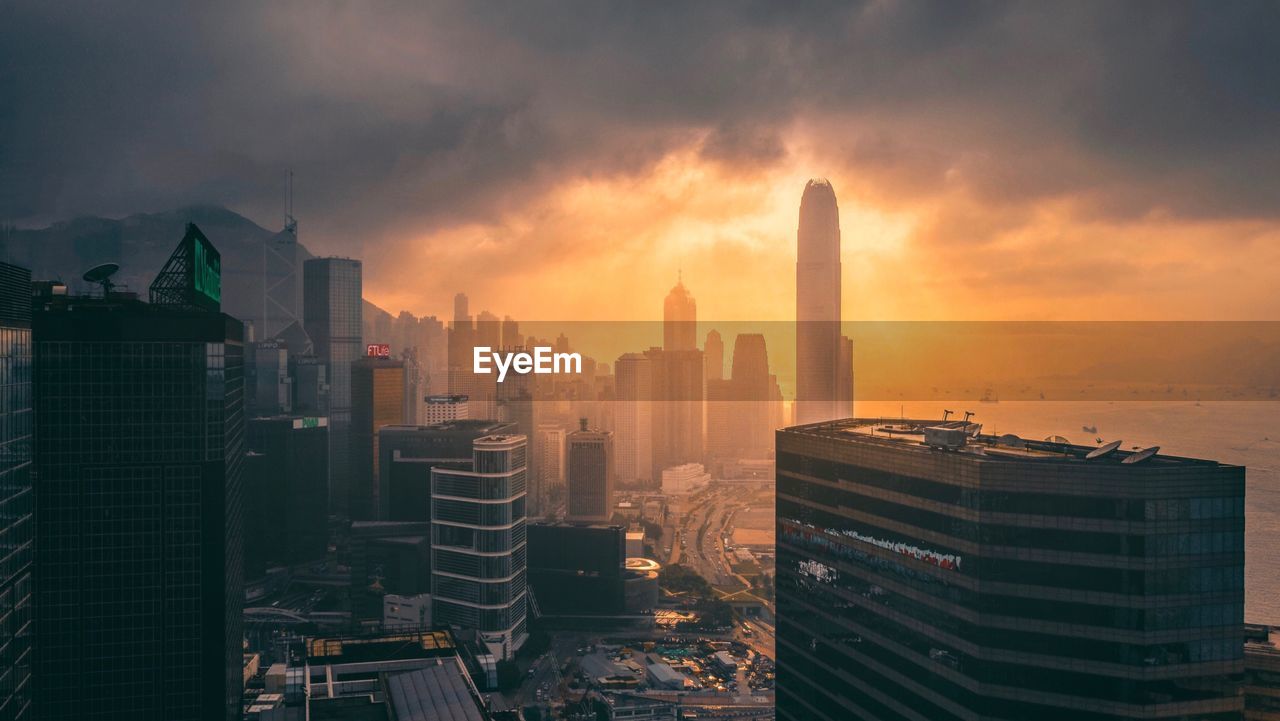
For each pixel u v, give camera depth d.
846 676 188.75
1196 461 156.12
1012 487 154.50
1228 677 147.88
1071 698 151.38
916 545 170.38
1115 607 148.50
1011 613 155.00
